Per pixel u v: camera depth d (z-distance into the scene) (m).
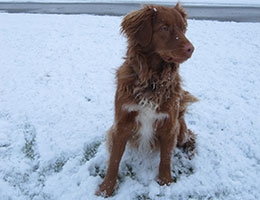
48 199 1.09
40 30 3.11
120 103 1.02
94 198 1.07
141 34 0.95
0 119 1.52
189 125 1.47
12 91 1.80
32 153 1.31
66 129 1.44
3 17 3.71
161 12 0.95
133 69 1.01
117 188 1.12
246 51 2.54
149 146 1.15
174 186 1.10
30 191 1.13
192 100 1.20
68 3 4.83
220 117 1.54
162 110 1.01
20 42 2.72
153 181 1.12
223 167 1.20
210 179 1.14
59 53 2.44
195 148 1.30
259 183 1.13
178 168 1.21
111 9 4.26
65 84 1.89
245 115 1.55
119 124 1.04
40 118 1.53
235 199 1.06
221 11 4.25
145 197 1.07
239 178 1.15
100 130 1.42
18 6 4.61
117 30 3.08
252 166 1.22
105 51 2.48
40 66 2.17
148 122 1.04
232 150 1.30
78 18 3.61
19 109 1.60
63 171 1.19
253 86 1.88
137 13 0.98
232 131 1.43
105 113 1.57
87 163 1.20
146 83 0.99
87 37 2.86
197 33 3.02
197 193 1.09
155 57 0.98
